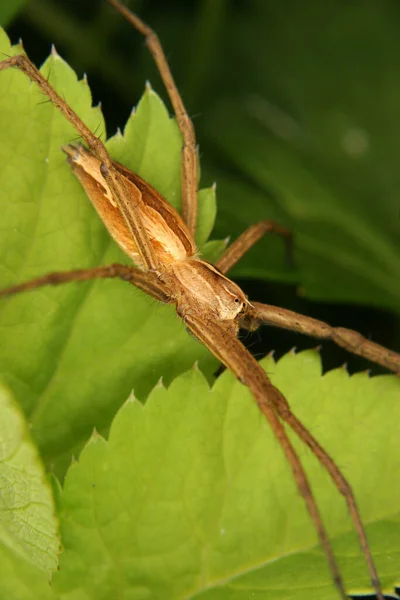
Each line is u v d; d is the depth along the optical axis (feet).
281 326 0.39
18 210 0.37
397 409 0.37
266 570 0.36
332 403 0.37
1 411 0.34
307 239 0.43
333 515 0.37
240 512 0.36
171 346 0.38
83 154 0.37
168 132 0.38
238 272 0.40
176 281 0.38
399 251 0.44
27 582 0.35
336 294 0.41
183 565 0.36
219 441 0.36
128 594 0.36
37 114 0.37
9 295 0.36
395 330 0.43
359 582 0.36
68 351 0.37
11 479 0.35
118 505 0.36
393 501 0.37
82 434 0.37
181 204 0.39
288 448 0.36
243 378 0.36
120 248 0.38
